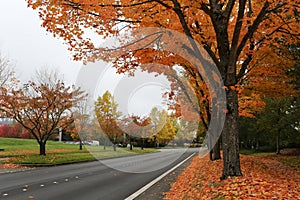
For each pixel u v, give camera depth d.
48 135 21.84
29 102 20.70
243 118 31.55
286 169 14.07
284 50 10.72
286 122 23.44
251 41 9.50
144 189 8.78
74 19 7.17
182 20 7.46
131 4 6.87
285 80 11.62
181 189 8.25
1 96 20.31
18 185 9.20
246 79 11.98
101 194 7.90
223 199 5.48
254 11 9.02
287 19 9.59
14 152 23.34
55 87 21.62
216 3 7.64
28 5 6.68
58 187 8.93
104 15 6.65
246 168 10.24
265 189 5.84
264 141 38.06
